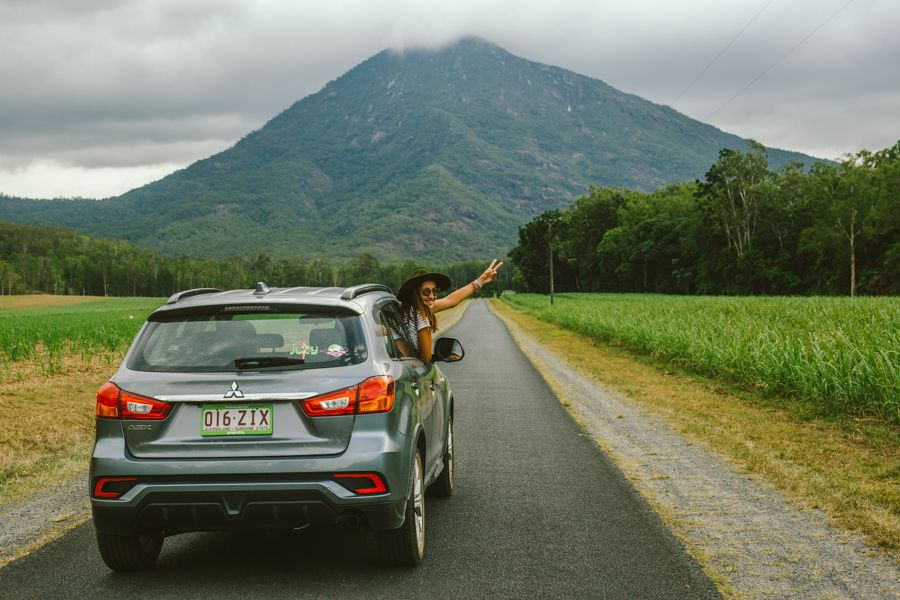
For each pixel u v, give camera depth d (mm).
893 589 4148
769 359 13320
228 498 4105
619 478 7051
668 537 5164
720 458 7953
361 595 4105
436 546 5020
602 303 48781
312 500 4117
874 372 10391
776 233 89125
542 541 5105
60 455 8633
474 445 8805
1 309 110812
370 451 4172
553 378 16406
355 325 4555
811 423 10078
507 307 94312
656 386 14797
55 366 17922
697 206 101250
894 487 6531
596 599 4023
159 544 4758
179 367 4340
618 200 147500
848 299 34938
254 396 4184
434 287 6137
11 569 4617
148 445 4215
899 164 74000
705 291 99000
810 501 6094
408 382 4758
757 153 93188
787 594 4078
